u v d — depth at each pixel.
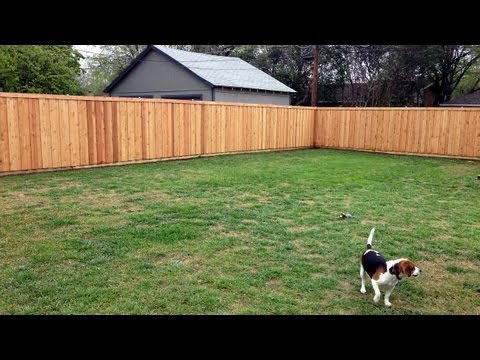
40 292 3.25
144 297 3.22
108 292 3.29
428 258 4.33
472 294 3.51
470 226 5.51
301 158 12.74
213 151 12.88
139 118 10.75
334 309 3.18
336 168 10.56
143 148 10.95
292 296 3.34
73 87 21.55
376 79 27.89
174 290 3.36
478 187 8.31
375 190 7.81
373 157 13.43
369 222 5.59
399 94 27.97
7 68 18.19
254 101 21.12
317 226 5.34
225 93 19.45
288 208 6.22
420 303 3.33
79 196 6.70
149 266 3.84
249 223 5.37
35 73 19.53
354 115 15.59
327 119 16.38
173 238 4.65
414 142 14.23
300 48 30.17
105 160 10.15
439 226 5.48
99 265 3.84
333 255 4.30
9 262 3.85
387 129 14.80
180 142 11.86
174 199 6.63
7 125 8.30
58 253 4.10
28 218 5.32
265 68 31.42
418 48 26.48
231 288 3.43
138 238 4.63
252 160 11.99
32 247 4.26
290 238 4.80
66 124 9.27
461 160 13.01
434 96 28.86
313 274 3.81
